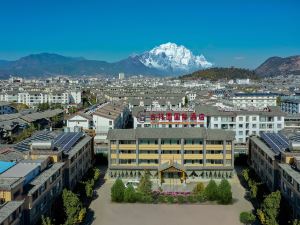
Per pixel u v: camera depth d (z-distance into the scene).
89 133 193.12
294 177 98.44
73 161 127.62
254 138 154.50
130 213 115.06
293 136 144.25
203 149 145.62
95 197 128.50
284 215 98.88
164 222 108.44
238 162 169.12
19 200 82.94
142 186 126.50
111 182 144.38
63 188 115.38
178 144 146.38
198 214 114.19
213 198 124.06
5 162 103.44
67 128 179.25
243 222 107.31
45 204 98.12
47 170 105.62
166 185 140.25
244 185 140.50
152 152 147.12
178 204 122.62
